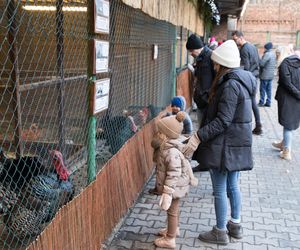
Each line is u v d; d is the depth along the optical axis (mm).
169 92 7676
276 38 24594
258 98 13312
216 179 3590
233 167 3400
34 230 2947
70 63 4242
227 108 3297
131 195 4344
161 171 3438
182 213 4328
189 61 11148
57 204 3096
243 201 4723
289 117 6238
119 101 4766
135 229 3928
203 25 13258
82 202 2979
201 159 3471
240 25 24875
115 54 4551
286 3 24203
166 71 7305
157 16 4867
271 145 7309
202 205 4555
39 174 3164
